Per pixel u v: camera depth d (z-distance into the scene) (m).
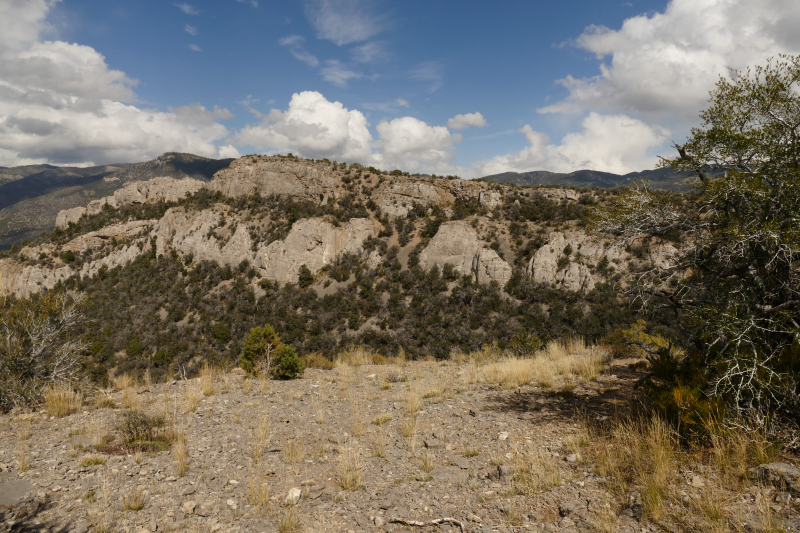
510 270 50.91
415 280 55.25
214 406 7.83
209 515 3.66
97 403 8.02
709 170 5.80
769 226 4.42
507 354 13.51
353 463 4.81
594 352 11.84
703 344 5.64
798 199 4.59
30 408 7.67
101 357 40.78
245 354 11.35
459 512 3.53
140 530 3.36
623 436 4.49
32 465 4.77
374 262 60.28
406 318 47.25
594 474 3.94
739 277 5.49
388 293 53.53
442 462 4.77
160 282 58.44
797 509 2.76
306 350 44.31
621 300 37.75
